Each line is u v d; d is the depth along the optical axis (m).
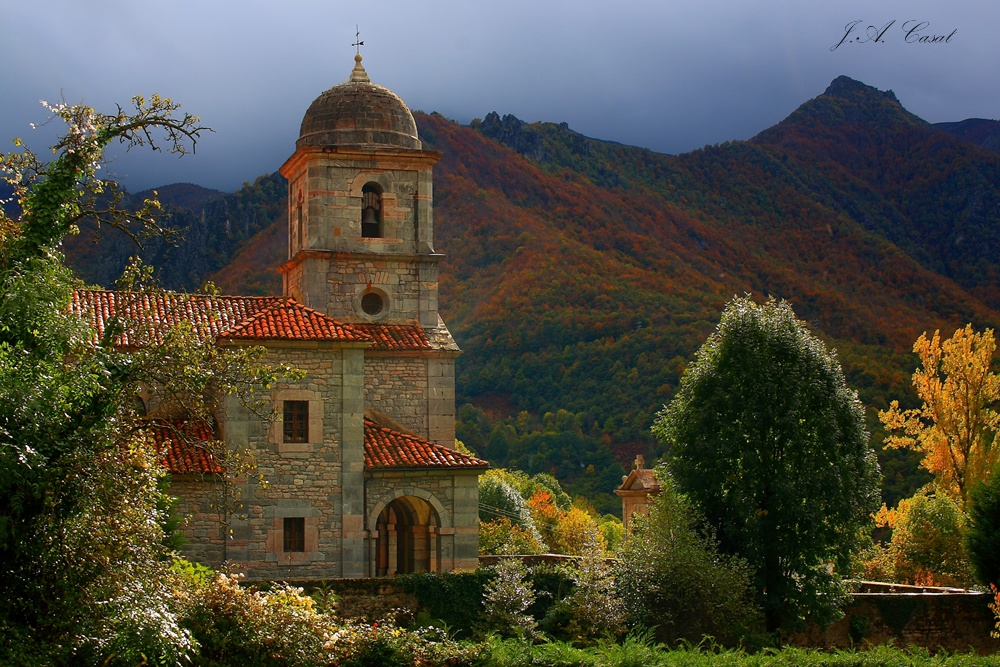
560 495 89.50
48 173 21.70
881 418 57.06
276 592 23.95
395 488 35.75
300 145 42.66
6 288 20.34
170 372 21.64
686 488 39.50
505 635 32.22
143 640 18.92
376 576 35.56
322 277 40.91
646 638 29.36
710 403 39.75
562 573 35.59
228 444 34.09
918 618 39.34
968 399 54.84
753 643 35.09
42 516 19.08
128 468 20.47
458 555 36.22
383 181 41.88
